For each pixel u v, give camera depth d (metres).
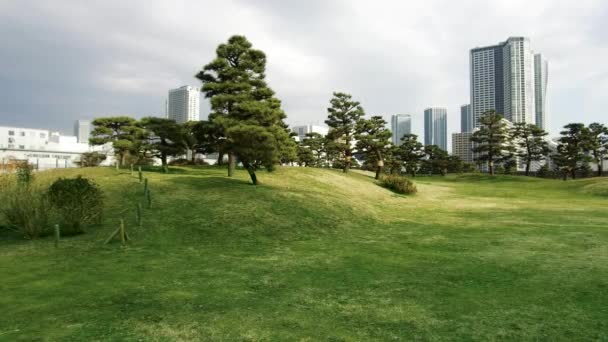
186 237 15.10
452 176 72.06
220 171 36.06
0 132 82.00
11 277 9.87
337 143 49.59
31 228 14.76
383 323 6.90
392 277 9.91
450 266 10.94
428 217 22.02
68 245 13.72
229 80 31.12
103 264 11.28
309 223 18.23
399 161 73.38
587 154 63.56
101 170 31.08
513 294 8.41
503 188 46.72
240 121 27.50
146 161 43.47
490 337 6.29
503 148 70.19
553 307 7.57
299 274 10.24
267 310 7.55
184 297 8.31
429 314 7.31
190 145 37.50
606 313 7.21
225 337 6.31
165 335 6.37
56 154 81.25
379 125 48.28
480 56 199.12
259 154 25.89
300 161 69.81
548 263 10.99
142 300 8.11
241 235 15.65
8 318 7.09
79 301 8.03
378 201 29.81
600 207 26.00
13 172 26.09
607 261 11.09
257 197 21.81
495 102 195.75
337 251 13.24
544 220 19.83
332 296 8.41
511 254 12.25
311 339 6.23
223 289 8.91
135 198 21.06
